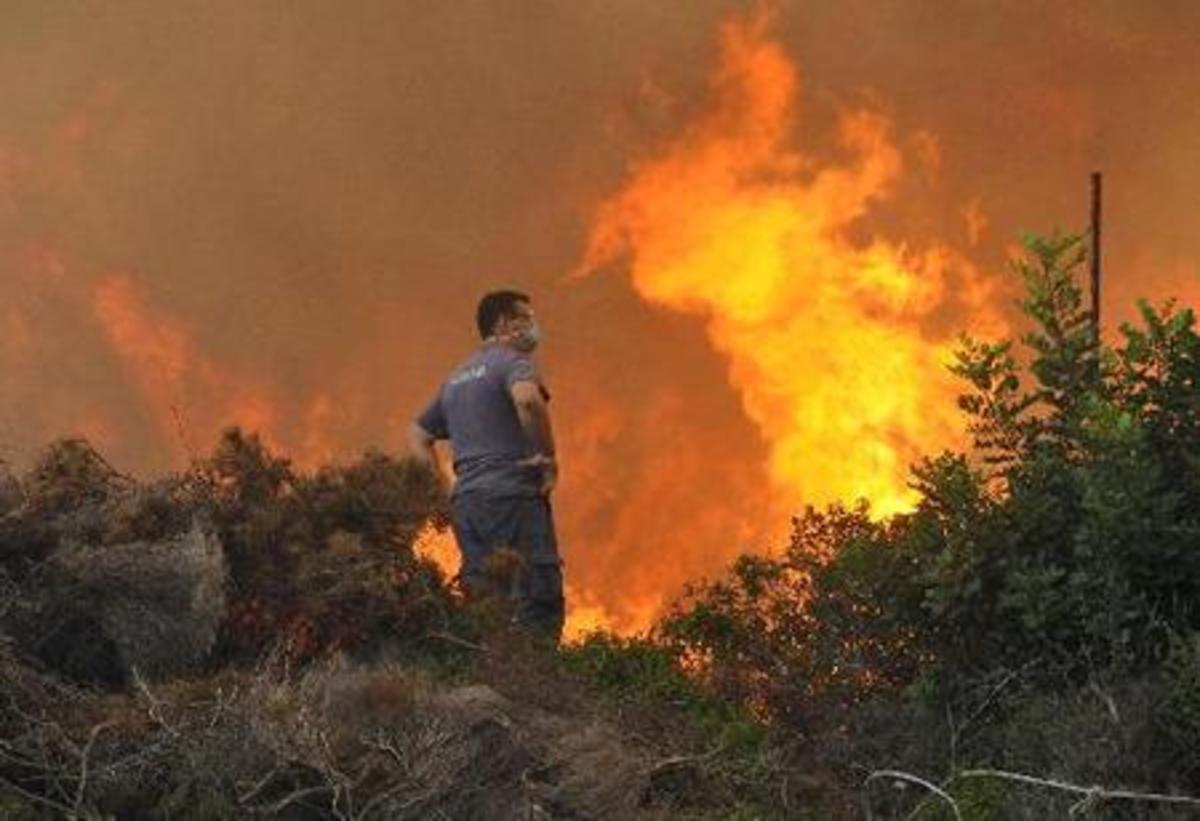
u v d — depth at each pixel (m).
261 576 10.08
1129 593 8.84
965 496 9.24
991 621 9.20
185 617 9.45
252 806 8.18
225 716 8.44
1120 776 8.10
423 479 10.81
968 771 8.52
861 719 9.34
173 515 10.05
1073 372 9.52
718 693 9.98
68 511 10.04
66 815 8.12
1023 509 9.15
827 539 10.42
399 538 10.61
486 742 8.55
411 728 8.53
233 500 10.38
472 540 12.26
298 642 9.82
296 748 8.27
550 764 8.56
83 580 9.38
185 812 8.19
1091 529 8.87
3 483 10.08
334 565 10.10
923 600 9.53
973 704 9.16
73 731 8.48
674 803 8.80
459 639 10.26
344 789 8.19
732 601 10.54
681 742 9.30
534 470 12.28
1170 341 9.41
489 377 12.38
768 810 8.82
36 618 9.36
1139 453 8.89
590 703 9.59
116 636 9.41
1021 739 8.60
